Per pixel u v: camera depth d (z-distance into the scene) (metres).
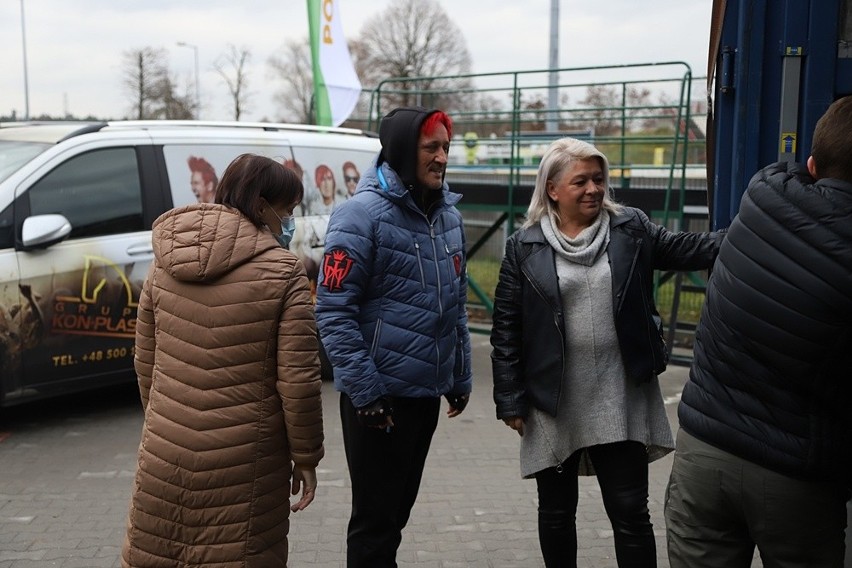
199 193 6.41
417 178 3.00
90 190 5.90
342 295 2.93
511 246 3.19
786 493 2.22
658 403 3.14
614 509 3.03
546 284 3.04
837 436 2.19
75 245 5.77
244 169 2.64
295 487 2.74
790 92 3.07
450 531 4.25
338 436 5.86
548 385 3.05
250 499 2.56
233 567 2.55
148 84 38.84
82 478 4.99
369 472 3.06
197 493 2.54
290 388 2.54
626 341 3.01
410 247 3.01
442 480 5.01
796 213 2.12
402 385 3.01
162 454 2.56
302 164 7.06
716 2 3.20
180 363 2.56
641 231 3.11
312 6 9.62
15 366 5.55
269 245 2.58
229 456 2.53
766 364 2.19
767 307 2.15
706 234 3.13
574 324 3.04
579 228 3.13
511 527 4.30
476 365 8.30
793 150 3.08
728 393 2.28
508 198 9.87
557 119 10.09
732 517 2.37
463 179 10.93
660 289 10.18
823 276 2.06
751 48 3.10
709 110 3.32
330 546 4.05
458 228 3.24
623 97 9.30
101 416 6.30
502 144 11.93
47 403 6.65
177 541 2.57
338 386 2.98
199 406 2.54
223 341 2.53
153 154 6.24
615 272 3.03
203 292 2.55
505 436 5.93
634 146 11.29
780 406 2.20
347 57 9.93
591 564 3.88
